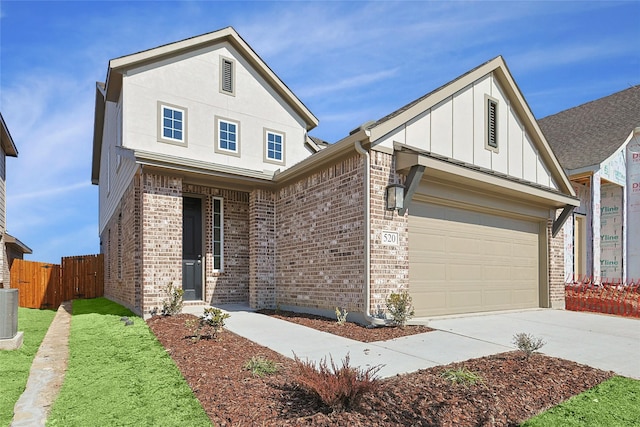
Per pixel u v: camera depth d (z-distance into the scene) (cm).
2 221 1551
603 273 1697
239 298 1195
